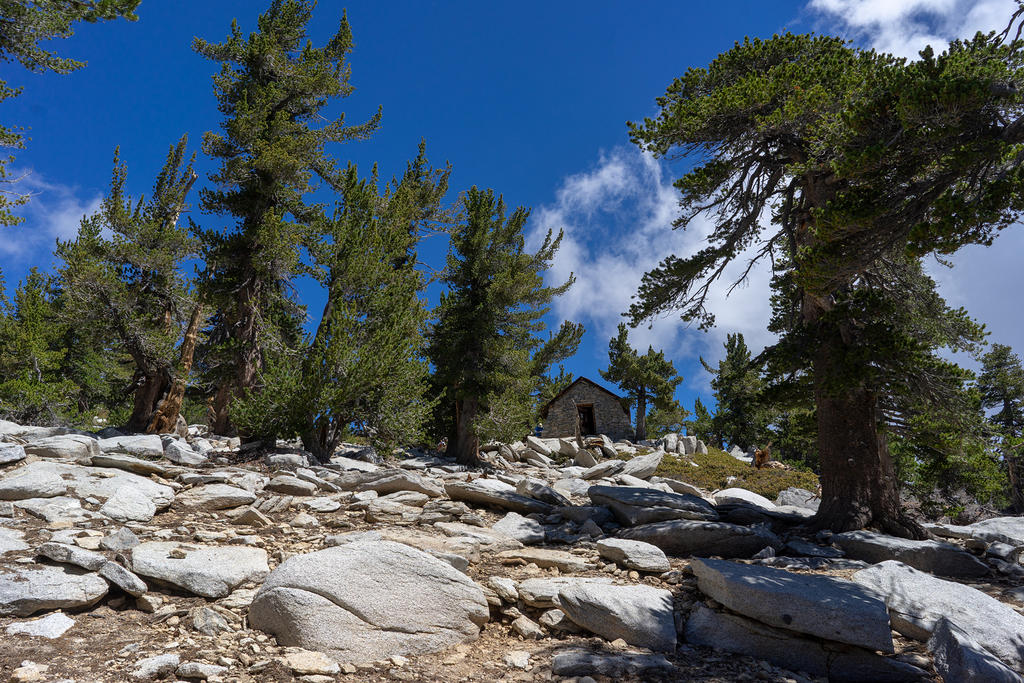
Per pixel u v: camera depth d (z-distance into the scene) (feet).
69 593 19.90
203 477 38.06
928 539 36.35
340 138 82.79
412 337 67.77
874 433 39.01
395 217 79.20
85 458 38.29
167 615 20.26
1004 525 39.06
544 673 19.01
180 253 76.69
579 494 56.44
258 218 71.31
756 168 44.62
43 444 38.24
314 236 71.56
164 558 23.22
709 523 34.37
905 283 47.14
